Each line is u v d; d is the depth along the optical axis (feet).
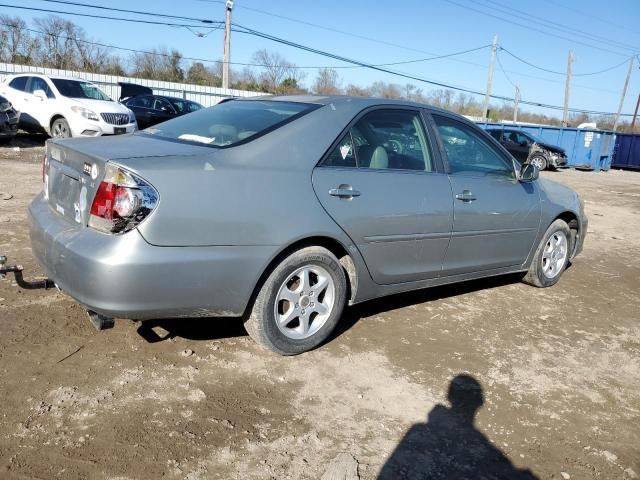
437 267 14.15
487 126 89.56
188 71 143.95
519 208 16.07
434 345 13.15
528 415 10.51
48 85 45.42
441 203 13.65
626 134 98.84
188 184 9.75
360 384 11.03
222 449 8.70
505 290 17.95
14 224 20.03
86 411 9.30
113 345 11.55
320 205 11.32
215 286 10.10
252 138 11.09
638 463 9.37
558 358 13.15
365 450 9.03
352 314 14.57
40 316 12.50
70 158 10.73
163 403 9.73
